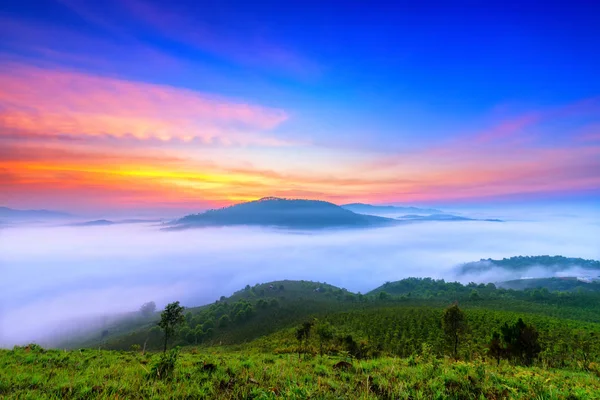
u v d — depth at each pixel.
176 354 10.64
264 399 7.20
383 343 63.66
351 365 11.62
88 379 8.97
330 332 27.53
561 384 9.30
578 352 25.41
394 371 10.40
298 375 9.98
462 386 8.64
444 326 36.62
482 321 73.06
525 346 17.78
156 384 8.52
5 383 8.27
